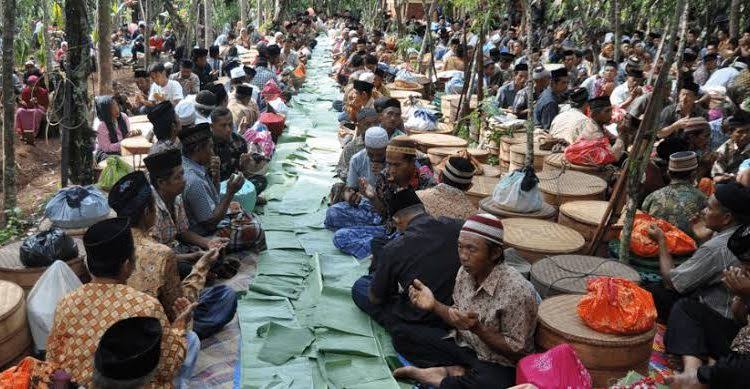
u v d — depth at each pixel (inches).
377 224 259.8
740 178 214.8
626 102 367.6
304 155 381.4
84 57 254.7
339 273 227.0
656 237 195.8
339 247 246.1
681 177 217.6
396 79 495.5
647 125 193.0
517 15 838.5
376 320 192.2
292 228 270.7
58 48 647.1
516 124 321.7
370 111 287.9
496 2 348.2
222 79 564.1
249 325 191.9
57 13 382.0
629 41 599.2
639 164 193.8
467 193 244.7
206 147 219.1
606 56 563.5
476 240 148.8
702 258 172.4
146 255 147.8
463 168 209.6
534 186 223.1
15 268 178.9
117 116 329.7
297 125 465.7
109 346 101.9
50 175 506.3
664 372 158.6
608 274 180.9
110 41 394.3
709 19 642.2
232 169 288.0
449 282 173.5
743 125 267.3
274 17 1171.9
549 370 133.3
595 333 148.5
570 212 222.7
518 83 421.1
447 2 484.1
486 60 509.7
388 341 183.6
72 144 259.1
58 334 124.6
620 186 203.5
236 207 244.5
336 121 484.1
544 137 303.6
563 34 729.6
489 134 326.6
